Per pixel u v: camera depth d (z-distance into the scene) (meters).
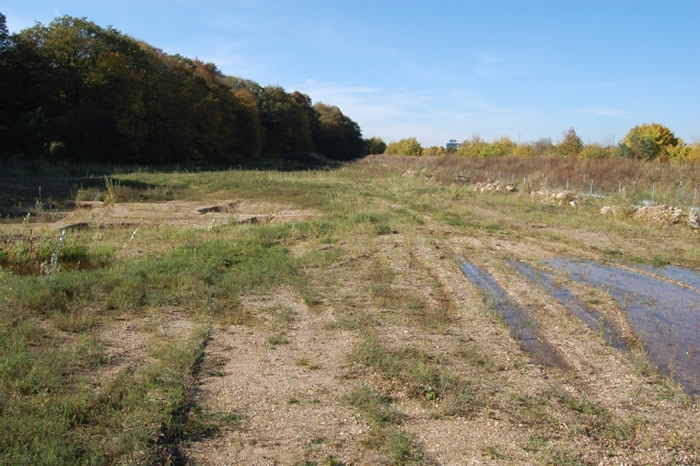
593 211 21.56
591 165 32.25
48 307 8.05
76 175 31.94
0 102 37.09
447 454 4.76
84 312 8.07
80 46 42.12
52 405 5.00
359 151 110.56
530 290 10.52
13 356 5.95
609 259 14.00
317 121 95.94
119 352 6.64
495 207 23.08
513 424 5.33
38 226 15.21
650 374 6.71
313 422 5.21
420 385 6.12
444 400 5.76
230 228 16.08
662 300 10.31
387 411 5.45
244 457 4.59
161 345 6.91
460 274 11.67
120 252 12.25
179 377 5.97
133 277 9.70
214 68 74.31
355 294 9.89
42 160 35.16
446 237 16.38
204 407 5.43
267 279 10.43
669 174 28.11
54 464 4.09
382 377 6.32
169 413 5.11
